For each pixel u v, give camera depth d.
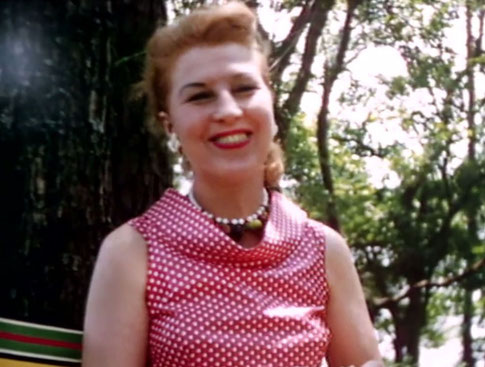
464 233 7.12
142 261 1.41
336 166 7.11
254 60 1.45
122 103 1.94
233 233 1.44
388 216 7.09
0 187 1.75
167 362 1.38
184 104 1.43
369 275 7.11
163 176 1.98
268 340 1.38
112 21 1.88
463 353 7.84
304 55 4.79
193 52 1.44
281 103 4.58
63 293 1.77
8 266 1.74
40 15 1.79
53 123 1.78
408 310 7.24
